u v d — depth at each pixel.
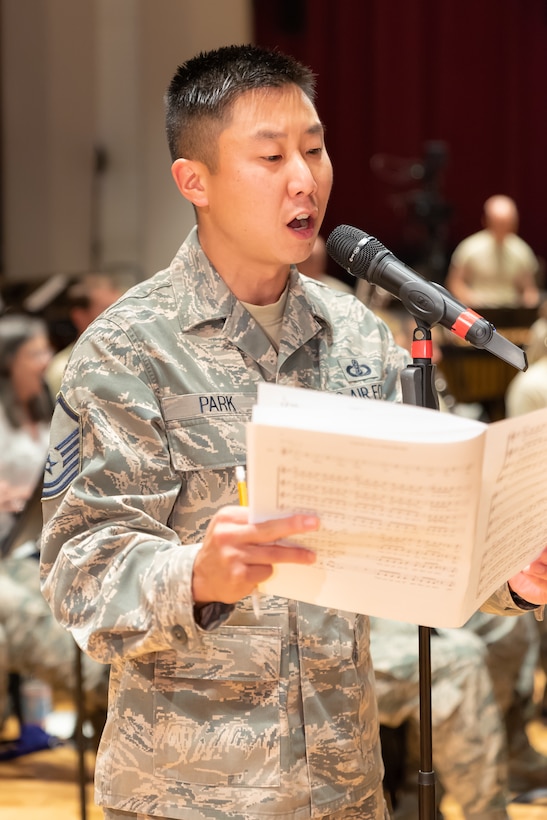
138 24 12.88
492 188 16.67
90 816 5.98
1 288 9.61
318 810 2.61
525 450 2.28
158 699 2.60
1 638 6.28
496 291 14.05
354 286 14.95
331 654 2.67
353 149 15.96
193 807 2.56
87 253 13.12
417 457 2.05
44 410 7.70
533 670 6.37
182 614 2.31
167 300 2.78
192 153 2.75
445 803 6.21
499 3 16.42
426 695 2.57
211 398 2.69
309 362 2.86
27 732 7.23
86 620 2.50
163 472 2.63
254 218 2.66
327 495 2.14
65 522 2.61
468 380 10.74
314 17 15.64
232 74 2.67
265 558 2.20
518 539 2.47
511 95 16.55
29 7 13.20
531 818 5.88
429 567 2.22
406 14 15.95
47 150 13.23
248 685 2.60
